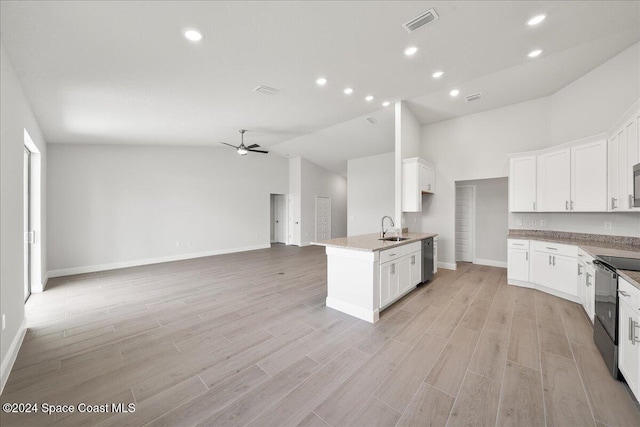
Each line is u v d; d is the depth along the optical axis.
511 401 1.71
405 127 4.61
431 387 1.86
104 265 5.57
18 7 1.81
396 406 1.68
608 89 3.27
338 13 2.14
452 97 4.29
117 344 2.49
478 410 1.64
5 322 2.11
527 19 2.33
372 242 3.46
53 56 2.42
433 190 5.35
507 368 2.07
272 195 10.30
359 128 6.11
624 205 2.72
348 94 3.89
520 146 4.55
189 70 2.90
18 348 2.39
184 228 6.71
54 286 4.38
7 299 2.18
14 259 2.40
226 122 4.88
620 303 1.88
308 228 9.12
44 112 3.61
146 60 2.63
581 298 3.22
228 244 7.54
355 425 1.54
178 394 1.81
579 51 3.05
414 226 5.50
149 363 2.18
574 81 3.79
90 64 2.61
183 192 6.70
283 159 8.98
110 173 5.68
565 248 3.50
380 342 2.49
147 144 6.07
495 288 4.11
